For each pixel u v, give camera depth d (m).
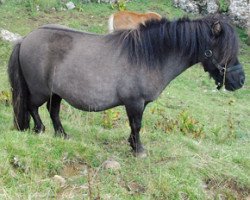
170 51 4.78
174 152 5.39
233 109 9.59
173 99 9.52
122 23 10.38
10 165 4.46
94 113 7.27
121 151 5.36
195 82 11.48
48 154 4.73
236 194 4.99
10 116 6.41
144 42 4.69
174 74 4.93
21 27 12.41
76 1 15.00
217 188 4.92
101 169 4.77
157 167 4.92
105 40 4.88
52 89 5.04
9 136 4.85
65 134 5.47
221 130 7.69
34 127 5.46
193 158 5.25
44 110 6.98
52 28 5.05
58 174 4.63
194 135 6.84
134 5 15.62
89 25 13.63
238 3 16.31
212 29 4.77
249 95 11.06
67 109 7.27
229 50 4.73
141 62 4.70
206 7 16.41
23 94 5.23
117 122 7.16
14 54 5.18
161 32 4.71
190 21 4.83
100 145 5.56
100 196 4.24
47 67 4.96
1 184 4.21
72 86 4.86
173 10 16.03
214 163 5.25
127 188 4.55
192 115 8.43
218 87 5.07
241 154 5.88
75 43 4.90
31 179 4.36
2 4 13.49
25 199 4.06
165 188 4.55
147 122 7.34
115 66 4.74
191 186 4.70
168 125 6.94
